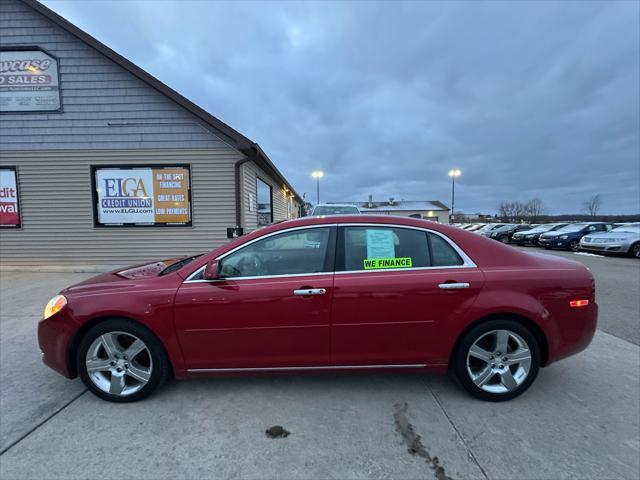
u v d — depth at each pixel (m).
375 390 2.86
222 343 2.61
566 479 1.91
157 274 2.97
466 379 2.65
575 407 2.61
